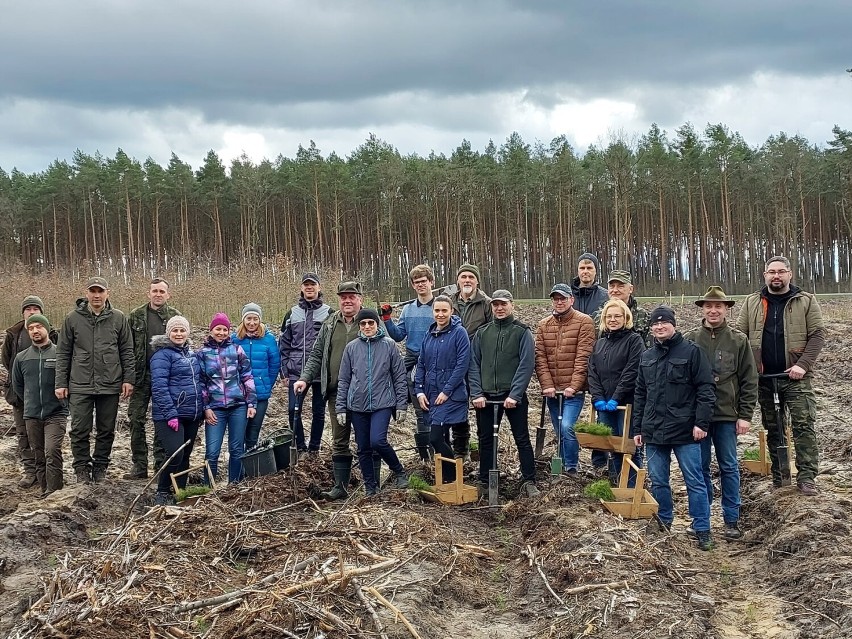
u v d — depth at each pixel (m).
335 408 8.50
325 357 8.74
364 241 57.88
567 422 8.40
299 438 9.69
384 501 7.43
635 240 59.31
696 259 60.53
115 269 27.48
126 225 58.16
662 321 6.95
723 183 54.97
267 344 9.23
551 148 59.81
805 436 7.73
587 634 4.85
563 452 8.50
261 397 9.12
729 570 6.41
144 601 5.09
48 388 8.56
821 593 5.48
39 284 22.70
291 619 4.81
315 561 5.67
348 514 6.88
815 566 5.86
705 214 55.38
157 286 9.11
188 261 40.03
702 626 4.98
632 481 8.05
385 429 8.01
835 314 26.28
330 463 8.97
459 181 54.22
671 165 54.38
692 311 27.66
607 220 57.38
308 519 7.07
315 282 9.67
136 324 9.05
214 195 55.38
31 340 8.91
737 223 58.94
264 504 7.47
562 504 7.18
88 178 54.59
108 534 6.57
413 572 5.71
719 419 7.20
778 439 7.99
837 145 51.50
